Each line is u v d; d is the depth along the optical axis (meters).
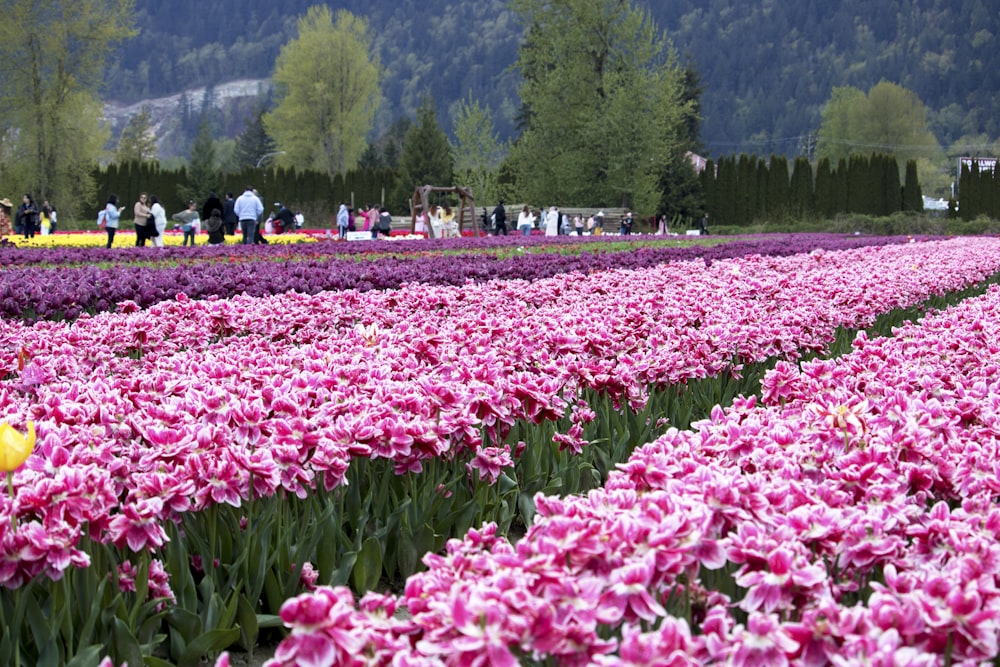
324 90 93.44
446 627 2.63
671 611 3.12
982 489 4.00
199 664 4.09
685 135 77.19
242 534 4.39
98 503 3.79
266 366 6.24
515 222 57.41
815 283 12.01
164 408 4.76
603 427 6.29
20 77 60.72
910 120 130.00
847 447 4.49
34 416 4.99
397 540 4.87
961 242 33.28
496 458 5.05
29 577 3.57
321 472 4.87
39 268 16.89
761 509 3.40
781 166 66.50
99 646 3.44
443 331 7.55
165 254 23.00
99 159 68.81
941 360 7.06
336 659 2.68
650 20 63.91
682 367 6.86
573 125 66.25
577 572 2.98
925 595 2.81
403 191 65.69
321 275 14.36
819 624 2.68
